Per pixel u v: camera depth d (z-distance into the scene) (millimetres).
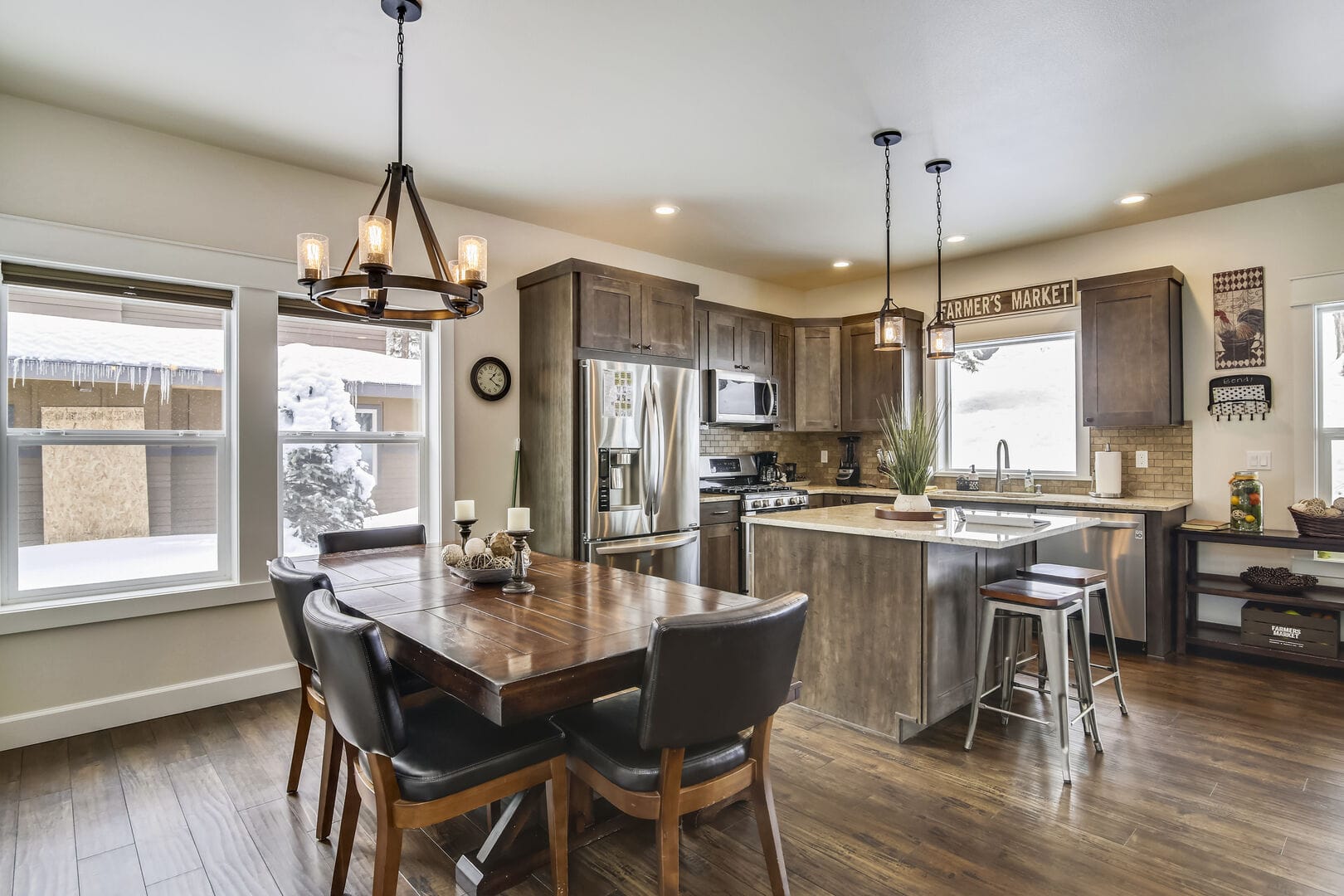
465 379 4035
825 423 5652
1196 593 3949
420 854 1987
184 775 2443
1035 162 3389
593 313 3994
